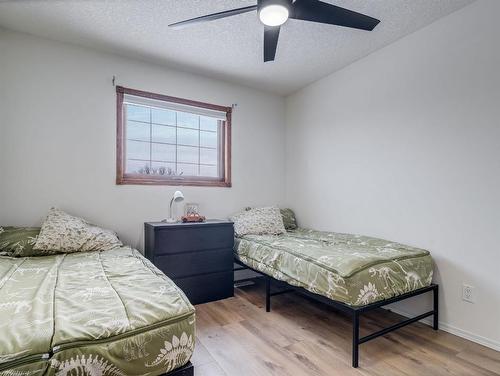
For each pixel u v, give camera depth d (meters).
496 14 1.90
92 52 2.68
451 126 2.13
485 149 1.95
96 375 0.93
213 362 1.70
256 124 3.69
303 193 3.62
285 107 3.95
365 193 2.82
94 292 1.32
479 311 1.95
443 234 2.17
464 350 1.84
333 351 1.83
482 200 1.96
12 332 0.93
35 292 1.31
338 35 2.45
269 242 2.57
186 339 1.14
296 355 1.78
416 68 2.38
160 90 3.01
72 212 2.56
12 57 2.38
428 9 2.10
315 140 3.46
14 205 2.35
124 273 1.63
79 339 0.94
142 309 1.15
